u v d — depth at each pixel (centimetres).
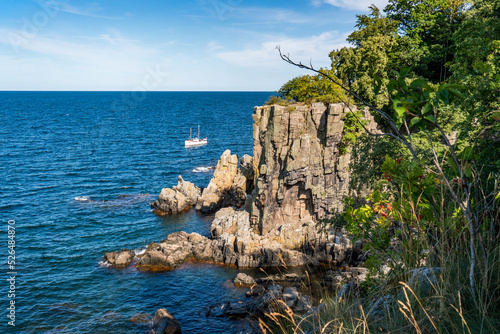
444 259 512
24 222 5866
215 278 3969
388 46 5191
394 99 465
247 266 4209
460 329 405
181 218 6122
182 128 17888
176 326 2972
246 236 4459
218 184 6700
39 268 4325
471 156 515
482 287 428
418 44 5262
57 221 5925
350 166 1378
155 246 4697
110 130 17088
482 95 1120
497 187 506
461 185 501
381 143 1228
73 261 4509
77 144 13288
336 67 5125
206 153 11819
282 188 4459
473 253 445
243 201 6588
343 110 4144
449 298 448
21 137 14625
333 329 464
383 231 651
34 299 3644
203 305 3416
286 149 4384
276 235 4403
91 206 6675
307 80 4909
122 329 3119
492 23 2327
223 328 2936
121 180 8506
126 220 6006
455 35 3197
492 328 382
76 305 3531
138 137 15038
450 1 5025
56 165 9975
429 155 779
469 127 1055
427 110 454
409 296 486
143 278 4025
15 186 7894
